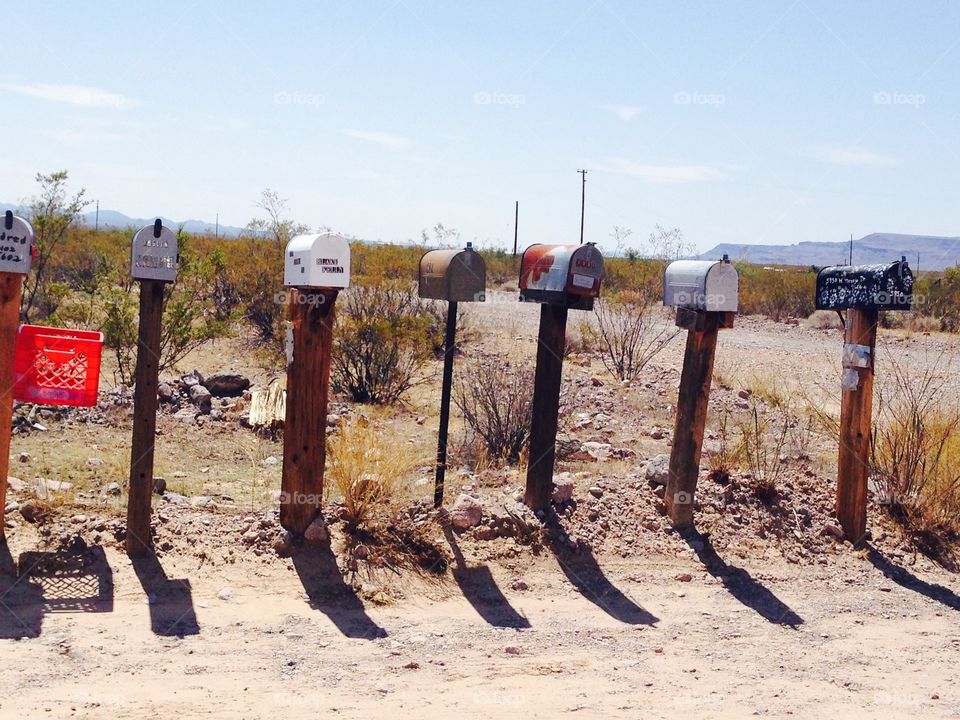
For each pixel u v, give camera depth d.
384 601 6.20
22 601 5.73
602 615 6.28
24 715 4.34
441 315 16.48
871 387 7.85
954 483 8.18
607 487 8.09
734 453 8.69
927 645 6.05
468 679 5.10
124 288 14.23
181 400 10.79
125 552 6.36
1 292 6.22
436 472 7.46
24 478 7.69
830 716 4.81
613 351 16.08
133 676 4.89
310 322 6.70
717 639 5.96
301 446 6.74
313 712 4.56
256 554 6.55
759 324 24.78
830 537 7.84
